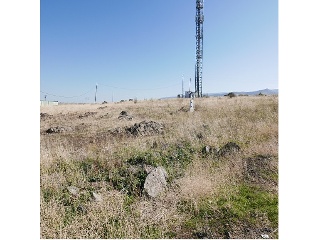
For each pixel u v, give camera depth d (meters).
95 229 4.42
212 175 6.23
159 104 28.36
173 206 5.04
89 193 5.61
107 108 28.47
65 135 12.80
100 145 9.64
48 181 5.94
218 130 10.73
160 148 8.53
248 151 7.89
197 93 36.44
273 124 10.61
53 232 4.26
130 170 6.41
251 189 5.76
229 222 4.63
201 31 34.59
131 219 4.64
